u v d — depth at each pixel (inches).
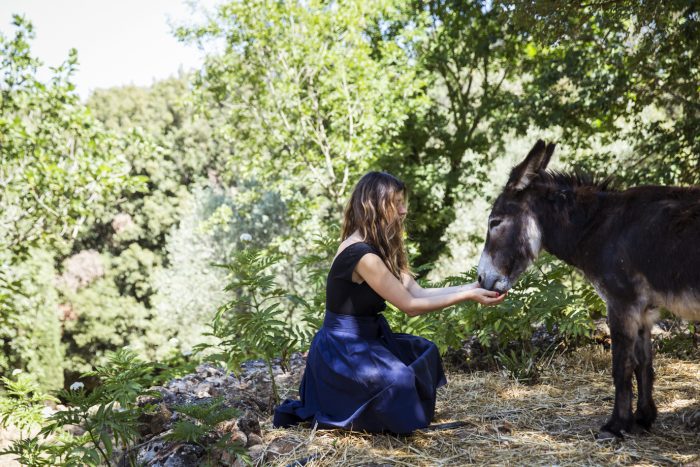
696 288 111.3
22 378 160.7
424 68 626.2
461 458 115.3
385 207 130.6
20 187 382.3
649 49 293.0
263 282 158.7
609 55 347.9
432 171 612.4
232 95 600.1
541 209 132.2
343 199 565.0
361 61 535.2
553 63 381.4
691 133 315.9
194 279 826.2
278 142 593.9
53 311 658.8
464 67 661.3
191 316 819.4
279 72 566.9
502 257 134.0
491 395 158.2
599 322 220.1
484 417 139.1
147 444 127.9
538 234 132.9
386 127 591.5
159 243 1016.9
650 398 126.0
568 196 130.0
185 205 999.6
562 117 393.7
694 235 111.3
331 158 601.6
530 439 123.8
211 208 867.4
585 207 127.7
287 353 185.3
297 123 589.3
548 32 276.2
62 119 379.9
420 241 671.1
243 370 205.0
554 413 141.6
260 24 527.5
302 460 114.8
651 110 463.8
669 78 309.9
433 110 673.6
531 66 454.9
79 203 384.5
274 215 841.5
